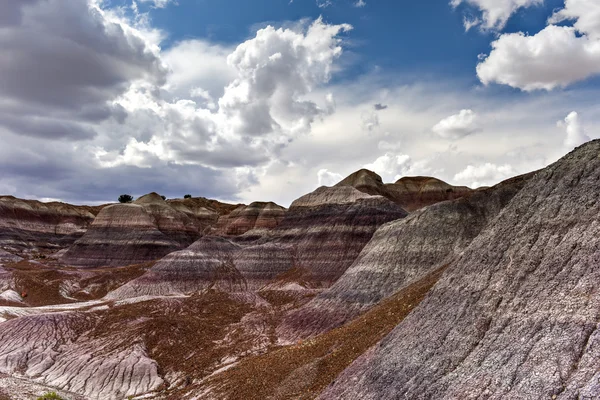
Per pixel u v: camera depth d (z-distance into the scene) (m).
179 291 103.12
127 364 59.72
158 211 164.50
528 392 22.91
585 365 22.23
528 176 69.75
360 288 66.50
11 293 97.12
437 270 50.06
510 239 31.89
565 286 26.22
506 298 28.72
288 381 38.56
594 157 31.14
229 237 145.12
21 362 62.88
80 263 136.00
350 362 36.41
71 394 52.81
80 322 75.38
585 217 28.52
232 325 75.38
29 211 174.62
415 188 169.50
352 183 164.38
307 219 118.50
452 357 28.38
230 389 41.88
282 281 99.75
